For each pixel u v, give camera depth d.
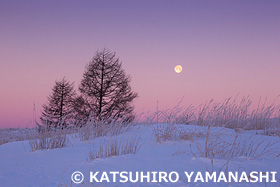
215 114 8.70
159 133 6.85
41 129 7.59
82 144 6.96
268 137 6.77
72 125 8.89
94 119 9.03
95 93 19.50
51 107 23.39
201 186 2.90
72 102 19.70
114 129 7.90
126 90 19.81
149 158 4.35
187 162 3.97
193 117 8.66
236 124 9.12
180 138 6.27
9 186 3.29
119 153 5.03
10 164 4.91
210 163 3.87
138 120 7.86
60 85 24.47
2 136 16.83
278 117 9.39
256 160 4.07
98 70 20.41
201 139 6.11
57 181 3.37
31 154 6.10
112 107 18.67
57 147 6.94
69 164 4.36
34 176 3.68
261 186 2.90
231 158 4.20
